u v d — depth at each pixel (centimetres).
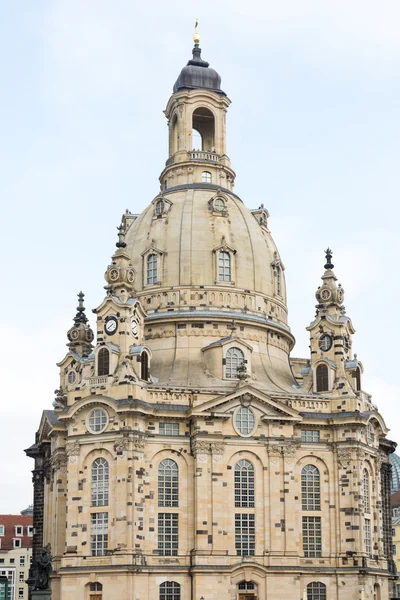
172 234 15050
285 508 13150
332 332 14612
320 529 13438
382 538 14712
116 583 12300
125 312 13662
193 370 14112
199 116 17062
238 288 14825
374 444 14338
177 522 12925
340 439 13725
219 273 14825
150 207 15962
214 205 15325
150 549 12681
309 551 13325
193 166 16250
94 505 12862
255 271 15138
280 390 14112
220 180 16375
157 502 12900
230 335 14225
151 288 14875
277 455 13312
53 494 14525
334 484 13612
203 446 13025
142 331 14050
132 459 12719
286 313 15850
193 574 12544
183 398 13388
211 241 14950
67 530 12888
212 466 12988
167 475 13062
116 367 13338
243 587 12744
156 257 14988
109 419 12975
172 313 14525
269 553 12925
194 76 16838
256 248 15338
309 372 14688
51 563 13725
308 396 13900
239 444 13200
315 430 13800
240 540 12938
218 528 12788
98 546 12706
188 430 13262
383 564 13988
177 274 14775
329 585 13162
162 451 13100
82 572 12538
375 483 14225
